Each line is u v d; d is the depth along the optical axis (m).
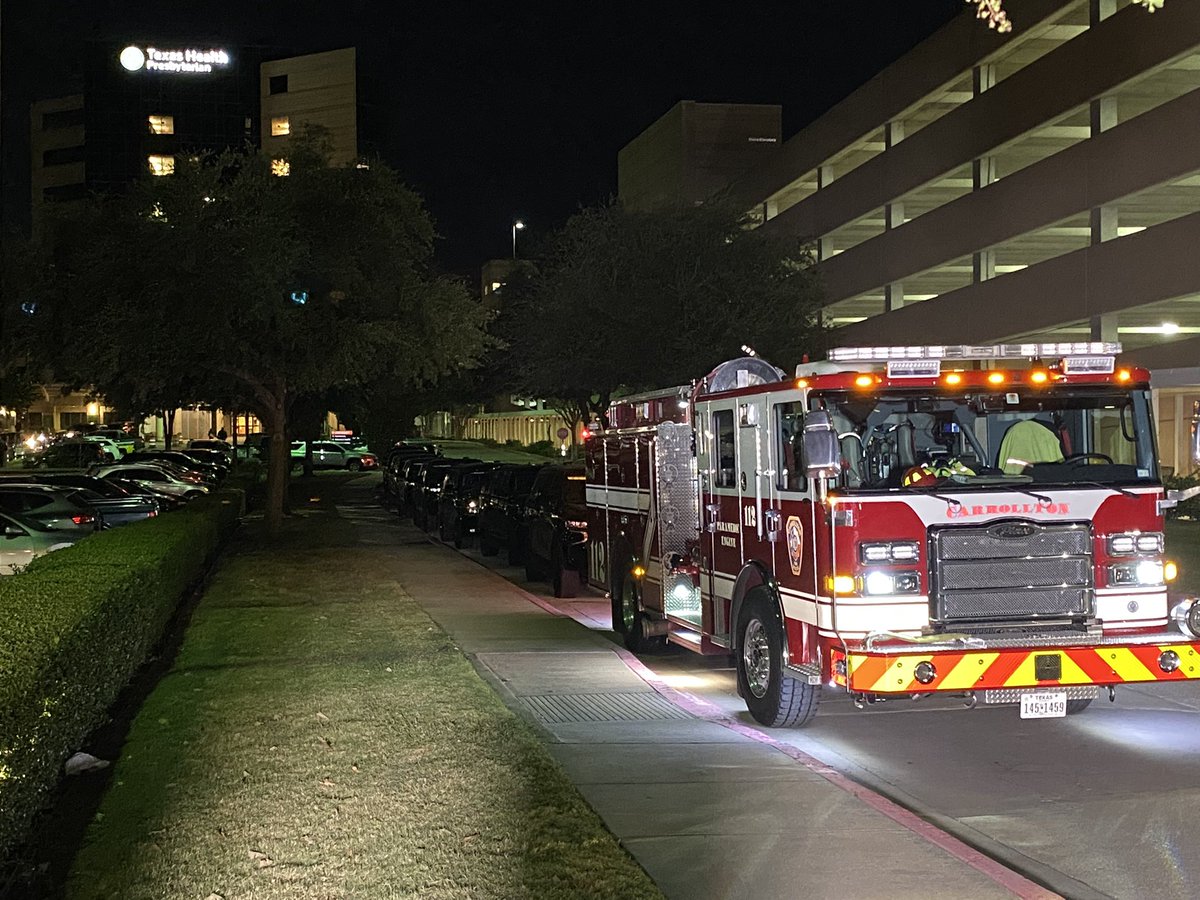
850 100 53.44
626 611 14.12
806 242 48.97
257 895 5.77
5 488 20.42
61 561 12.17
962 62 44.12
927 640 8.56
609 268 38.09
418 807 7.14
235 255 24.33
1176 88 35.66
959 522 8.77
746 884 6.10
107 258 25.09
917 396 9.05
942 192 48.72
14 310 26.59
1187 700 11.25
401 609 16.06
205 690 10.73
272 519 29.64
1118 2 36.53
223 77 116.38
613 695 11.24
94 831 6.87
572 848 6.40
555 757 8.75
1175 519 25.16
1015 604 8.79
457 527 27.53
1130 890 6.29
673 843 6.74
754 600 10.18
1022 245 42.84
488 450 88.88
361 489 52.94
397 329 27.59
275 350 27.56
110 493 28.11
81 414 113.44
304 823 6.86
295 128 115.50
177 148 116.62
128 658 10.56
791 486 9.45
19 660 6.70
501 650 13.70
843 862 6.43
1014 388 9.16
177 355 25.41
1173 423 32.84
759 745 9.18
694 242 37.59
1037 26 39.38
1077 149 37.78
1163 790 8.20
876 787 8.33
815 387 9.02
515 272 51.25
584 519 18.58
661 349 37.38
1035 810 7.76
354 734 8.96
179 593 15.67
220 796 7.43
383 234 27.66
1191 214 32.66
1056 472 9.17
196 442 74.25
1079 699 9.54
